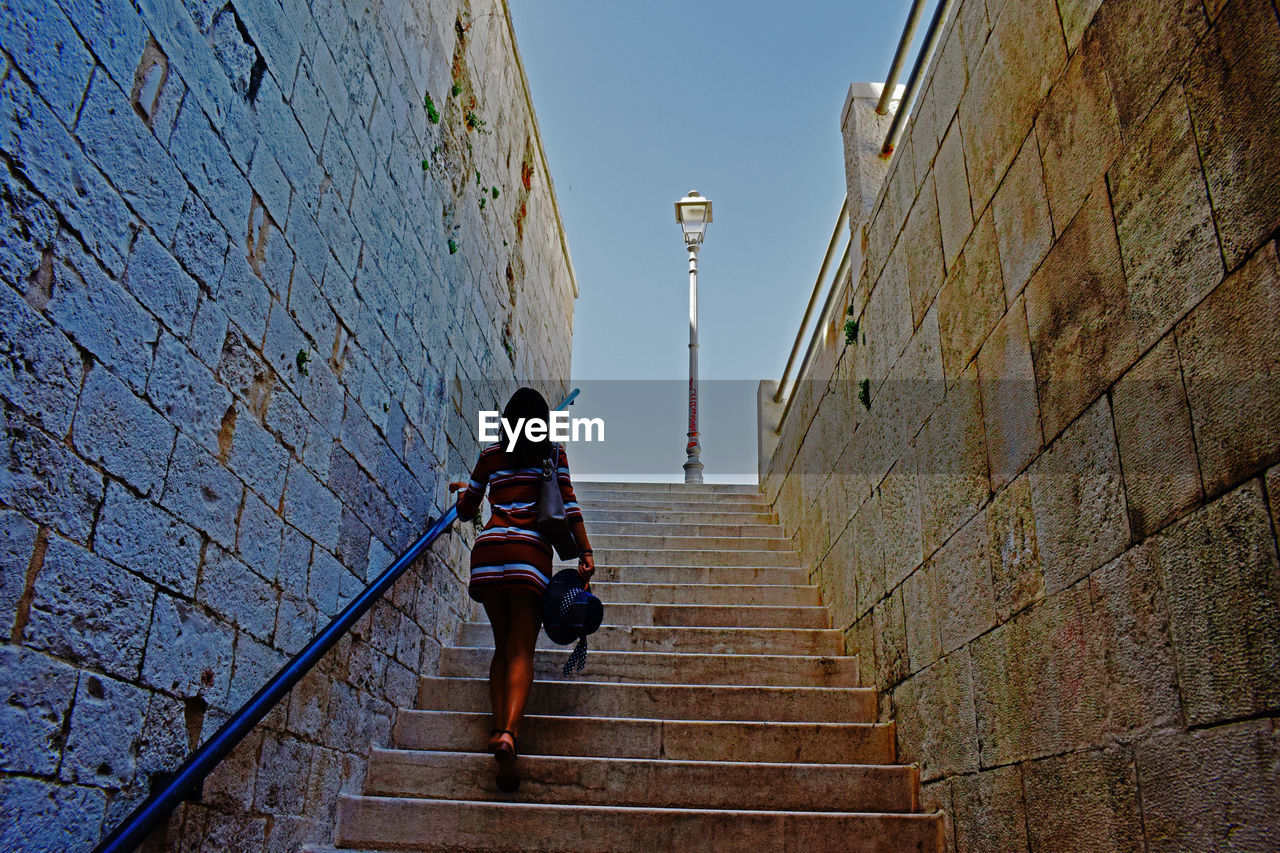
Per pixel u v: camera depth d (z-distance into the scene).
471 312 5.27
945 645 3.07
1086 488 2.19
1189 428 1.79
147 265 2.10
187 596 2.26
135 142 2.07
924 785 3.18
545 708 3.80
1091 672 2.12
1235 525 1.63
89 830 1.88
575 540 3.63
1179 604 1.79
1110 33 2.18
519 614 3.43
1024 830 2.41
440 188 4.64
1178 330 1.84
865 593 4.11
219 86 2.45
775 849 2.96
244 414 2.56
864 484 4.21
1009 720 2.54
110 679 1.95
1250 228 1.63
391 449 3.79
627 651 4.38
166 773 2.16
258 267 2.66
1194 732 1.72
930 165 3.52
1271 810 1.50
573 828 3.00
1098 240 2.20
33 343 1.73
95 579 1.90
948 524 3.11
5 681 1.65
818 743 3.55
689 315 11.09
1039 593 2.41
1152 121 1.98
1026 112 2.65
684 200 11.36
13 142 1.69
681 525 6.47
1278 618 1.51
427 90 4.46
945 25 3.54
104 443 1.94
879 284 4.13
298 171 2.96
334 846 3.01
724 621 4.77
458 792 3.30
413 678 3.89
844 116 4.84
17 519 1.69
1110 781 2.01
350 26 3.46
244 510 2.55
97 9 1.94
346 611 2.99
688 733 3.56
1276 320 1.55
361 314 3.49
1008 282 2.72
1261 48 1.63
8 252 1.67
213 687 2.37
